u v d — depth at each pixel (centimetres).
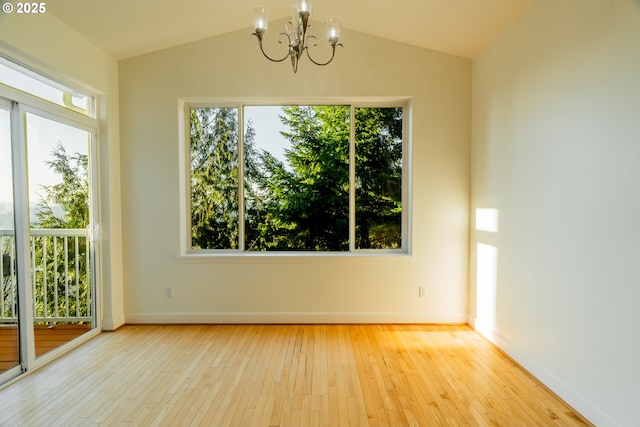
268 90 318
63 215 266
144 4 246
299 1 171
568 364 195
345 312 325
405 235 334
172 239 322
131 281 325
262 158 333
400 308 326
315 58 318
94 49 284
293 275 325
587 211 182
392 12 276
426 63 318
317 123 333
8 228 222
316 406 194
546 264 215
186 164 331
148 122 319
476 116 309
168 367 239
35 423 178
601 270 173
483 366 241
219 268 324
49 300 253
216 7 270
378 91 319
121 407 192
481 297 300
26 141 231
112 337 293
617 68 163
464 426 176
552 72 209
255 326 320
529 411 189
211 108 331
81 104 287
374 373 231
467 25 269
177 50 317
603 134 171
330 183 335
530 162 231
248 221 335
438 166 321
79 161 283
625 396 159
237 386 215
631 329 156
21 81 229
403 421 180
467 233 324
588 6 180
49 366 240
